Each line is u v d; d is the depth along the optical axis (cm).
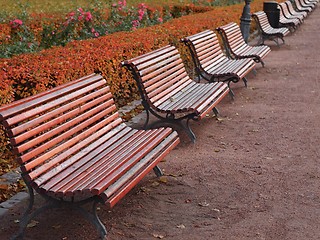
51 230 462
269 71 1192
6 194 536
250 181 566
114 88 836
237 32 1211
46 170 439
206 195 533
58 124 483
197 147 673
